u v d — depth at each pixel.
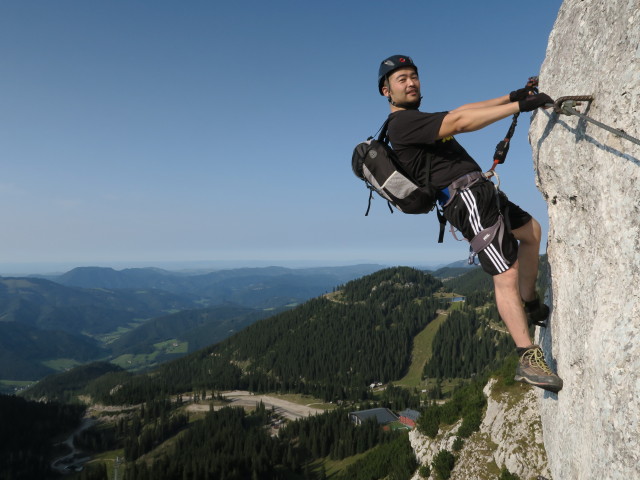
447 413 34.44
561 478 5.01
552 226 4.89
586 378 3.84
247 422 193.88
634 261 3.06
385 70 4.39
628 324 3.12
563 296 4.51
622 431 3.11
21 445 186.88
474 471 21.84
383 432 142.25
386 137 4.45
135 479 117.88
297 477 129.88
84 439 195.75
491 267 4.04
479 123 3.68
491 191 3.98
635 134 3.03
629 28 3.19
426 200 4.11
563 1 4.66
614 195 3.32
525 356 4.35
